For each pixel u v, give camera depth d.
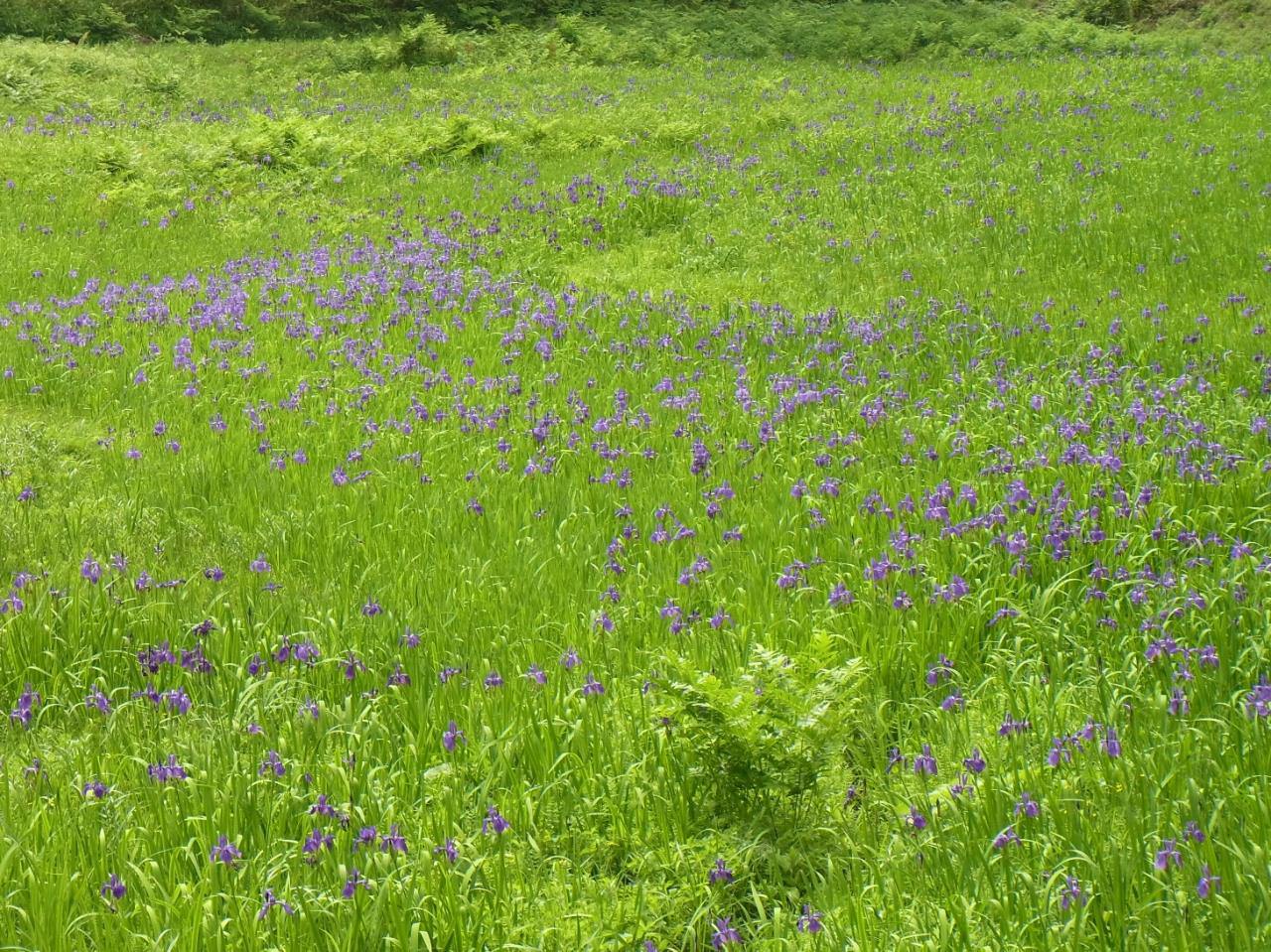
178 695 5.88
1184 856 4.42
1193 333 11.80
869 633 6.27
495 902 4.63
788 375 11.10
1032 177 19.78
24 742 5.92
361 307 13.98
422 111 27.53
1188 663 5.73
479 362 12.05
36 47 32.84
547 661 6.39
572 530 8.22
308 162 21.72
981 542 7.29
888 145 22.98
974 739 5.53
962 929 4.15
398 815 5.10
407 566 7.63
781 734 5.15
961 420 9.57
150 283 15.31
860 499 8.23
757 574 7.14
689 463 9.20
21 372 11.68
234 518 8.69
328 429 10.27
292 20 40.97
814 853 4.92
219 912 4.52
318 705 5.82
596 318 13.49
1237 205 17.28
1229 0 39.62
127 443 10.15
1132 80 29.41
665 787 5.27
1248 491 7.82
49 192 19.31
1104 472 8.21
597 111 27.20
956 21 38.72
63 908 4.46
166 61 32.91
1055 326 12.54
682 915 4.67
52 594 7.02
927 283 14.94
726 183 20.55
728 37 38.94
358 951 4.34
